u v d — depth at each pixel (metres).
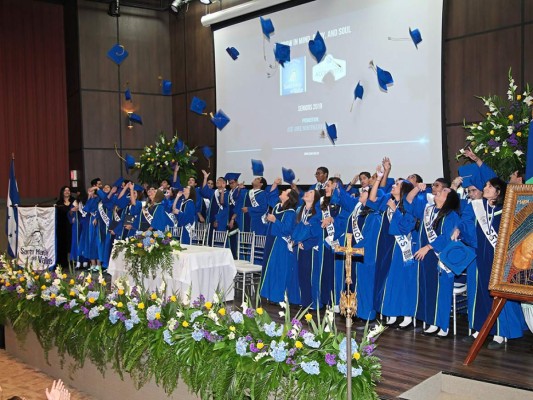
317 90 8.05
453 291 4.73
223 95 9.59
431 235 4.66
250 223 7.74
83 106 10.05
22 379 3.99
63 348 3.74
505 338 4.49
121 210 8.40
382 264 5.06
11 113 10.23
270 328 2.66
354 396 2.36
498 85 6.32
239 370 2.59
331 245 5.34
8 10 10.15
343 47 7.66
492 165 5.20
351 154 7.64
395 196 4.98
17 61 10.27
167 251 5.39
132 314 3.20
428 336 4.73
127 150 10.48
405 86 6.96
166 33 10.84
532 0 6.03
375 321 5.32
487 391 3.47
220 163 9.68
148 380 3.13
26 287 4.22
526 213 3.76
